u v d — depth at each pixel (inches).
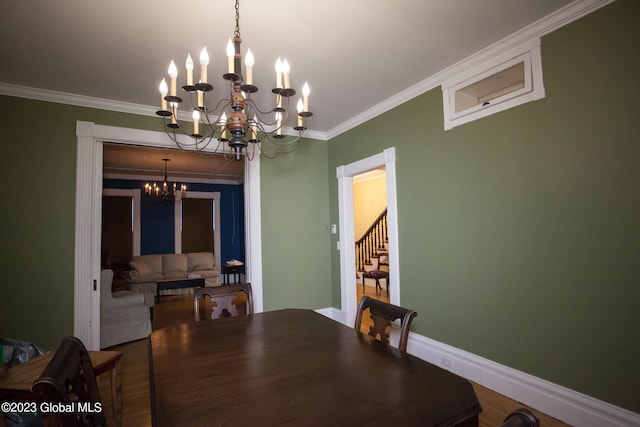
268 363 54.6
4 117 113.5
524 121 92.0
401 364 53.6
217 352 59.8
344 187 167.0
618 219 74.5
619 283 74.3
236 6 71.3
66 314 118.2
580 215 80.7
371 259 298.0
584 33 80.2
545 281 87.4
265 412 39.8
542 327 87.8
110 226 288.0
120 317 153.3
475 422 40.3
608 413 75.0
